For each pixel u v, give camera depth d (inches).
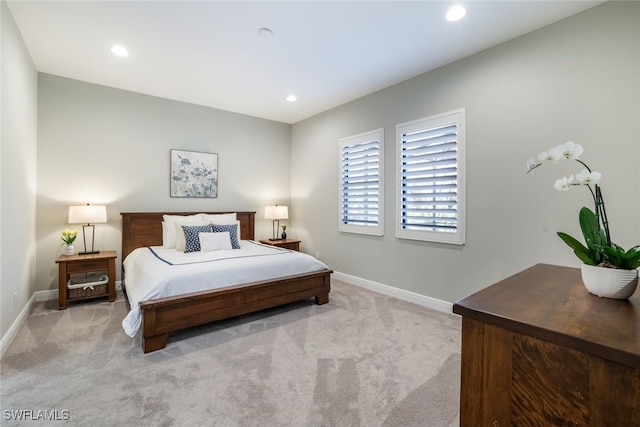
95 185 147.3
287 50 112.4
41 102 133.2
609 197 84.4
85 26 97.7
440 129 124.4
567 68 91.3
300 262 127.9
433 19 92.7
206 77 137.3
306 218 202.2
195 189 177.3
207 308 99.3
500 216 106.7
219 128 185.8
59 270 122.5
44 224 134.7
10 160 91.7
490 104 108.7
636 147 80.3
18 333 98.8
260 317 116.6
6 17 85.7
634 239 80.7
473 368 37.9
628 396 27.2
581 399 30.0
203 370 78.5
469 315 38.0
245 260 117.4
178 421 60.0
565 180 49.6
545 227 96.5
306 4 86.1
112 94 150.7
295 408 64.4
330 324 110.0
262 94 158.7
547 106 95.3
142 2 85.6
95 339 95.4
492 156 108.3
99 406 63.9
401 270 140.5
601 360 28.6
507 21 93.3
